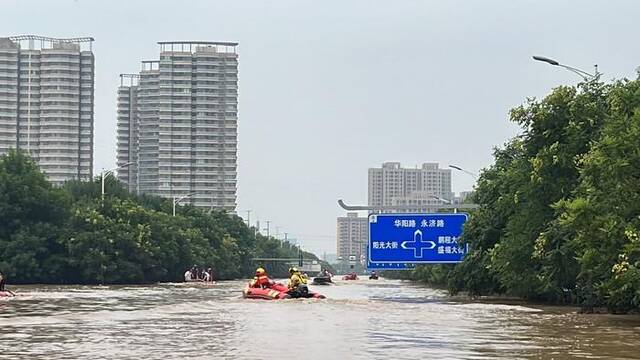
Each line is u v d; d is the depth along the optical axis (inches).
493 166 2425.0
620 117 1365.7
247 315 1405.0
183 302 1873.8
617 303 1428.4
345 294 2714.1
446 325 1200.8
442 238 2294.5
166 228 4126.5
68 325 1174.3
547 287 1819.6
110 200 3836.1
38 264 3408.0
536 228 1807.3
